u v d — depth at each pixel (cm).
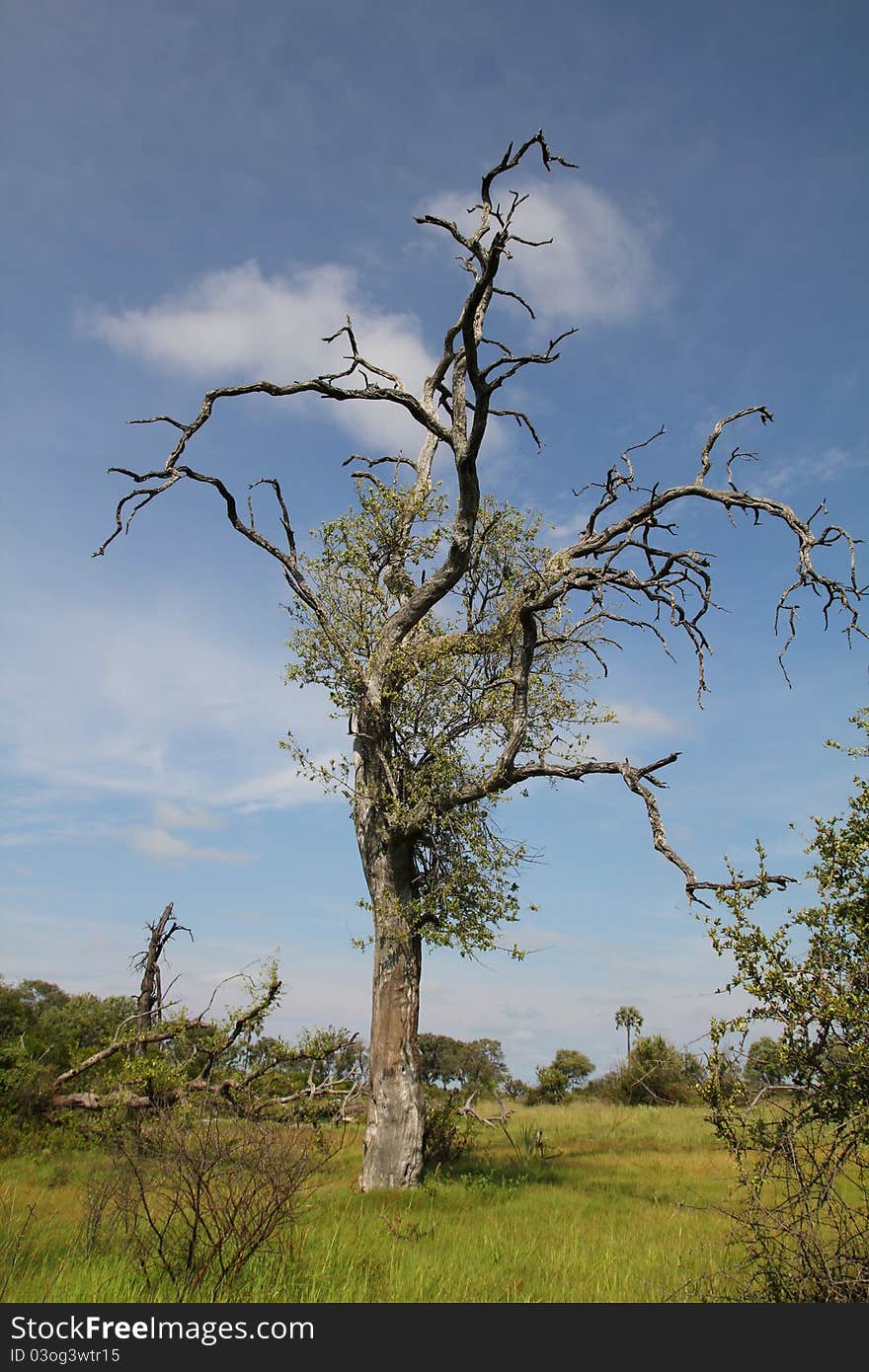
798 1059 760
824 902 798
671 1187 1477
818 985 763
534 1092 4222
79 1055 2216
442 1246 1016
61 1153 1831
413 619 1753
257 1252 848
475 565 1839
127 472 1449
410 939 1664
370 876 1706
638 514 1580
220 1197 838
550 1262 925
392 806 1644
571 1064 4784
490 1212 1259
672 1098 2995
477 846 1619
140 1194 860
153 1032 2109
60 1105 2047
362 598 1772
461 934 1595
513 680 1694
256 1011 2006
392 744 1744
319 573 1756
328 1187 1477
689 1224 1138
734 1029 795
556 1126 2442
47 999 5041
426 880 1697
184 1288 774
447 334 1614
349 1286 796
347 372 1599
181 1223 891
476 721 1725
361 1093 1909
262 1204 831
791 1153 723
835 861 804
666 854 1299
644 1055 3122
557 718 1812
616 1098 3172
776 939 790
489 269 1448
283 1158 857
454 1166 1738
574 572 1595
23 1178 1528
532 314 1552
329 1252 881
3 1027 3259
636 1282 852
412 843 1719
